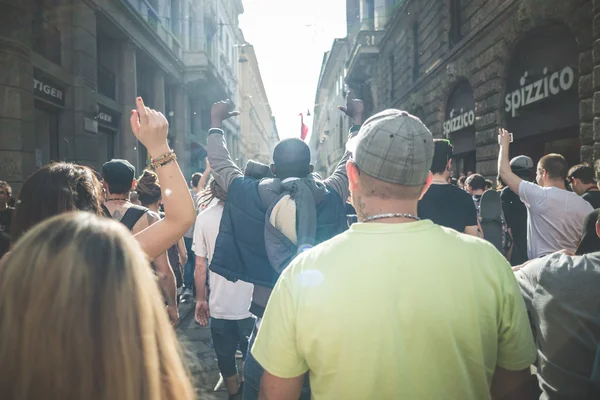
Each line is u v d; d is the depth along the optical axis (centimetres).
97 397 64
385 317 101
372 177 115
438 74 1348
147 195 392
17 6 867
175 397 74
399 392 100
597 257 140
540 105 824
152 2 1833
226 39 3538
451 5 1264
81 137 1142
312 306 104
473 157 1202
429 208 275
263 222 205
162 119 140
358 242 111
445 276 105
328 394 104
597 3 604
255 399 183
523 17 813
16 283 66
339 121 3781
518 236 431
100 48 1441
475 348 104
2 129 847
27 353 63
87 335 64
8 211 376
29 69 906
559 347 135
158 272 273
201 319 337
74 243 69
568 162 771
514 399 114
